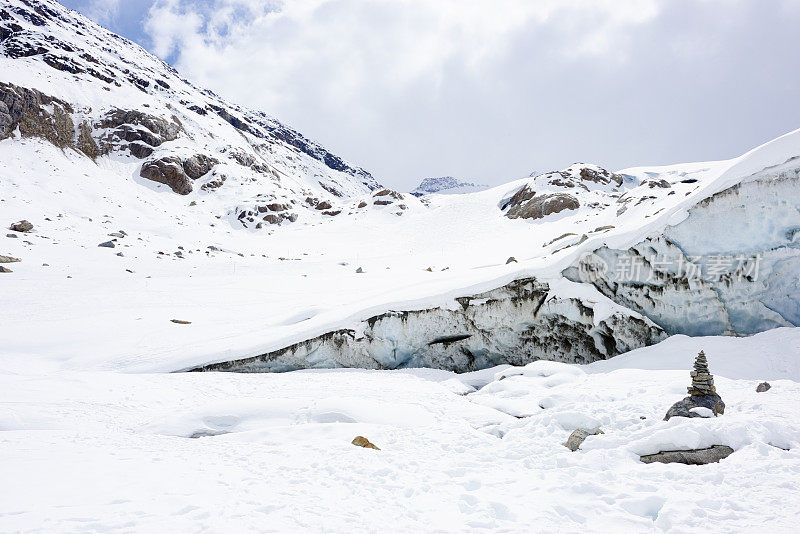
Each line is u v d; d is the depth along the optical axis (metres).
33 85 65.00
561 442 9.37
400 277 33.62
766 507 5.77
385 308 21.33
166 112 81.75
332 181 130.12
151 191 63.72
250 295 29.97
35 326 22.83
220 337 22.11
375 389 15.87
